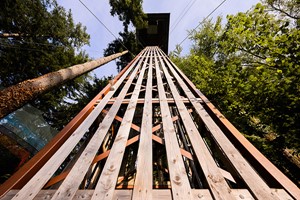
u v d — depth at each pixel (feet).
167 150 4.82
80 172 4.06
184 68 42.57
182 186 3.59
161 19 52.34
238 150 5.20
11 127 15.84
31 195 3.45
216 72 17.98
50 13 35.47
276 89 12.35
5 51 30.09
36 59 32.45
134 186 3.58
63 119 30.94
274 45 10.85
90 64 12.68
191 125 6.24
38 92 6.32
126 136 5.61
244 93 14.71
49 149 4.63
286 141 11.90
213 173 4.02
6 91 5.06
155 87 12.36
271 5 15.37
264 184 3.61
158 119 13.51
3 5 27.68
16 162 16.17
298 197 3.24
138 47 55.21
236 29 12.30
